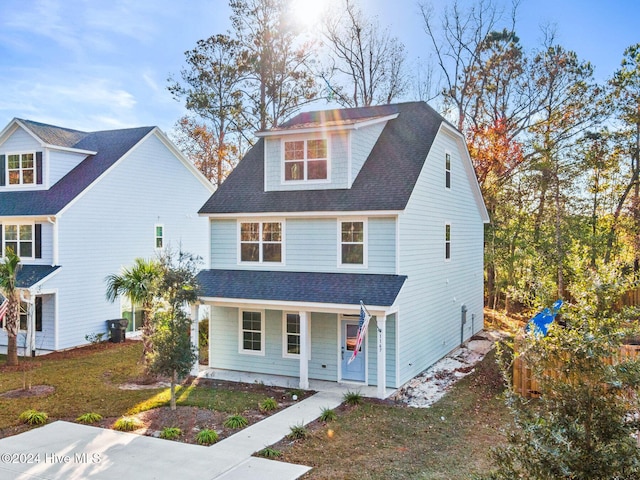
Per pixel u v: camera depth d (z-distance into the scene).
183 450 10.14
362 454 10.02
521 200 30.17
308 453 10.03
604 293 5.26
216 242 17.77
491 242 29.56
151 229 24.31
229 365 17.33
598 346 4.95
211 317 17.58
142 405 13.12
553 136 28.64
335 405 13.27
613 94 28.20
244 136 33.53
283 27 31.38
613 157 28.86
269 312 16.75
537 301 5.84
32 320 18.36
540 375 5.29
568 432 4.94
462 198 21.33
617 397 4.95
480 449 10.30
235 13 31.47
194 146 35.97
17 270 18.77
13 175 22.20
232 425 11.55
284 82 32.31
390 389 14.74
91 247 21.17
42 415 11.98
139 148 23.58
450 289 19.73
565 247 23.50
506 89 31.22
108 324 21.81
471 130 30.72
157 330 12.84
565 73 29.53
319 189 16.64
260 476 8.93
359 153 16.77
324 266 16.06
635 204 27.61
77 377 15.95
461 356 18.97
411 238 15.83
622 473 4.69
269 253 16.94
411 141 17.53
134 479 8.80
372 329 15.34
